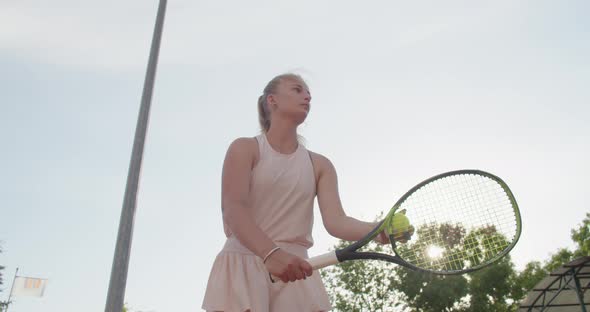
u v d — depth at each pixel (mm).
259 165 2146
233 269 1976
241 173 2051
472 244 2211
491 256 2176
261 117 2557
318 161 2402
